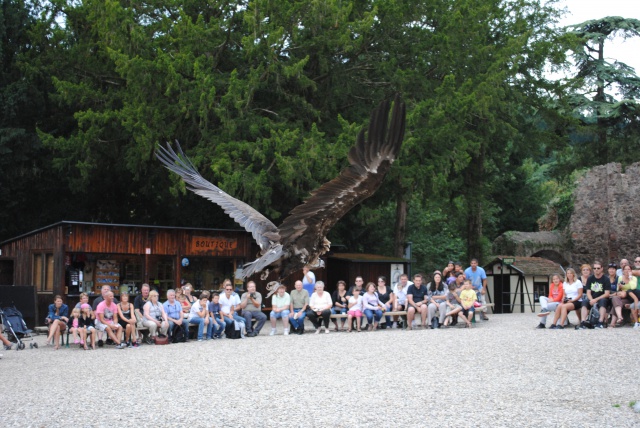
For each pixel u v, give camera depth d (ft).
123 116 84.79
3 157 94.22
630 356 47.32
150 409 32.01
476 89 89.86
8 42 98.89
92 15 86.74
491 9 107.76
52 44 95.25
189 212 101.14
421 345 54.49
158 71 82.17
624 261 67.10
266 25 82.17
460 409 31.27
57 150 97.30
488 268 100.58
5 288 70.44
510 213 162.50
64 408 32.63
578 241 132.05
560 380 38.88
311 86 91.86
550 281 100.42
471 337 59.72
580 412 30.58
